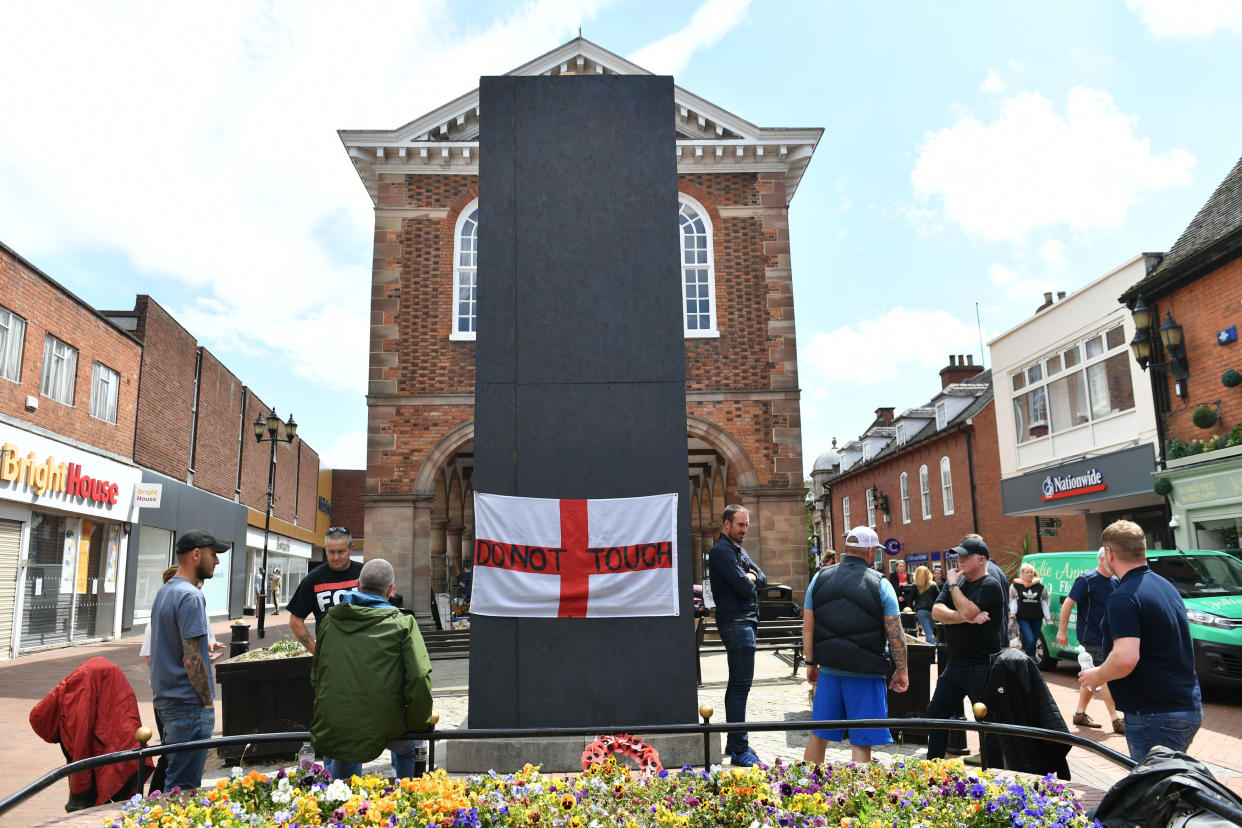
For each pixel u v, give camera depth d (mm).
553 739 6180
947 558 31219
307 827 3369
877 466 39750
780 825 3555
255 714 7230
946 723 3912
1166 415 16578
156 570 26297
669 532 6441
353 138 18844
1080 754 7461
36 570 18750
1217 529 15328
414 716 3992
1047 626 12695
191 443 29922
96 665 5523
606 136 7102
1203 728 8461
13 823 5348
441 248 18906
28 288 18469
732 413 18609
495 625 6289
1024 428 22281
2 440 17078
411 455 18078
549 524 6410
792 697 9852
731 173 19594
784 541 18109
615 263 6883
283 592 46375
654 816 3721
